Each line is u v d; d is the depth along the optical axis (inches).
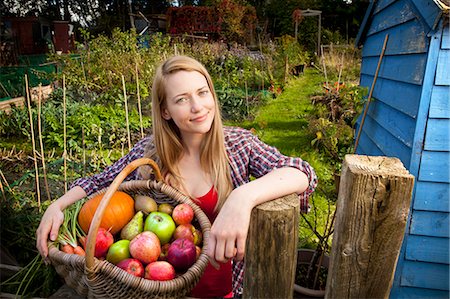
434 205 88.7
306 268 92.4
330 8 826.8
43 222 57.0
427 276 91.6
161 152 61.9
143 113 274.2
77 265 47.8
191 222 61.0
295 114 296.5
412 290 93.0
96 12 1023.6
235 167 60.9
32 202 123.5
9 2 842.8
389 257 38.9
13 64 414.6
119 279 44.9
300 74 509.4
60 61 339.6
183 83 54.5
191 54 423.2
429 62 89.3
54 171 160.4
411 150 92.0
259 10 826.8
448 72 87.5
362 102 179.0
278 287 40.7
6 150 203.8
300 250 94.2
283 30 783.7
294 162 51.9
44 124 217.6
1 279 84.7
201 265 50.1
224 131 62.9
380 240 38.4
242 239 38.9
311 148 208.8
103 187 66.8
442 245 89.4
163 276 48.6
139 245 50.8
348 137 192.5
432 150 88.4
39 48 621.9
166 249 54.4
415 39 105.8
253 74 386.0
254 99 324.8
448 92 87.4
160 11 1085.1
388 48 146.6
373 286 40.2
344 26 828.0
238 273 63.3
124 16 904.9
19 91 313.4
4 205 98.7
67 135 211.3
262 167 59.2
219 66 410.6
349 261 39.6
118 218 57.9
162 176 63.2
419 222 89.8
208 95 56.2
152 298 46.4
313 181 51.9
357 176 36.9
